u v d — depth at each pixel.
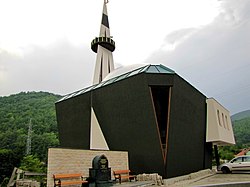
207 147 24.88
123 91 19.67
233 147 69.94
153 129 17.86
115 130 19.89
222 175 19.81
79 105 23.52
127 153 17.86
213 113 24.20
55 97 121.50
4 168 21.75
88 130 22.19
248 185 5.11
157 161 17.42
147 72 18.45
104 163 13.60
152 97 18.41
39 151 61.47
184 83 20.56
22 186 15.55
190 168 20.05
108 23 41.62
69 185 13.23
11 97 117.81
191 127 21.08
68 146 24.34
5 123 81.19
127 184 13.73
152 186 13.96
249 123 127.81
